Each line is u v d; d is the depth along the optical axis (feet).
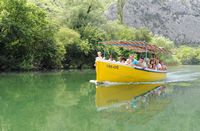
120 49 174.40
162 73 103.81
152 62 103.30
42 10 152.15
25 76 113.39
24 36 141.08
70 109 52.90
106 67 86.38
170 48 268.00
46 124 42.68
